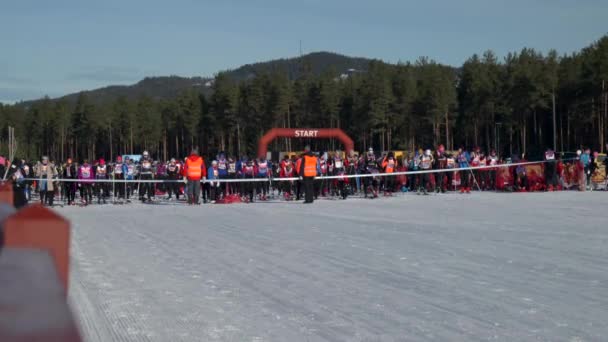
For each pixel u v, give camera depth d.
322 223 16.83
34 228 1.10
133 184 35.44
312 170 26.94
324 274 8.90
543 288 7.73
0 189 2.22
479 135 87.12
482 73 78.94
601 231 13.87
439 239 12.77
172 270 9.38
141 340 5.66
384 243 12.24
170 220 18.55
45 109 115.31
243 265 9.77
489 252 10.84
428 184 32.28
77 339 0.81
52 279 0.99
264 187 31.44
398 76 86.88
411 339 5.58
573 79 70.00
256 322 6.27
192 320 6.38
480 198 26.95
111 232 15.02
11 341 0.80
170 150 117.06
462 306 6.83
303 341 5.56
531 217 17.52
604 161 34.56
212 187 30.16
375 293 7.57
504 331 5.80
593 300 7.04
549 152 32.88
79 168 30.02
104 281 8.52
